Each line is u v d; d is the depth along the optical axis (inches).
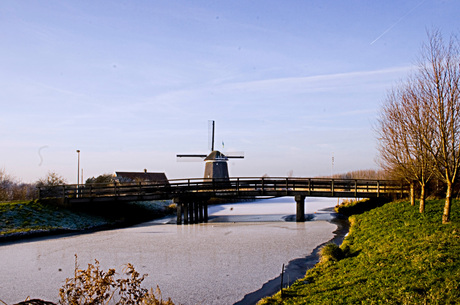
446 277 313.9
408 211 709.9
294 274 485.4
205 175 1512.1
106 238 796.6
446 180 537.0
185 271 516.4
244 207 1611.7
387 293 308.7
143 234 850.8
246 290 427.5
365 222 748.6
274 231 863.7
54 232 854.5
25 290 440.5
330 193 1012.5
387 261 410.6
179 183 1034.1
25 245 717.9
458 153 513.7
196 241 750.5
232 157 1594.5
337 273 435.8
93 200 1008.9
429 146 541.6
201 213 1080.2
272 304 361.1
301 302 345.4
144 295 289.0
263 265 540.1
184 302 393.7
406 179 770.2
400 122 658.2
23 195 1349.7
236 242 730.2
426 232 495.8
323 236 775.1
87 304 262.7
